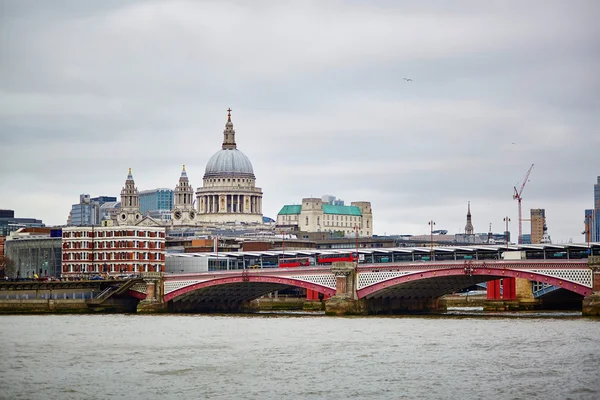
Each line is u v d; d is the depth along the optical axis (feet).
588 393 488.85
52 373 554.46
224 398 485.56
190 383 521.65
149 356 615.57
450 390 496.64
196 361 592.19
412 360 583.17
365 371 548.31
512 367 554.87
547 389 497.05
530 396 483.10
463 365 563.48
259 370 556.51
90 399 488.85
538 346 633.20
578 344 639.76
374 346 646.74
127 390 506.48
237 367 568.00
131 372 555.28
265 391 499.51
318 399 481.46
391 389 500.33
